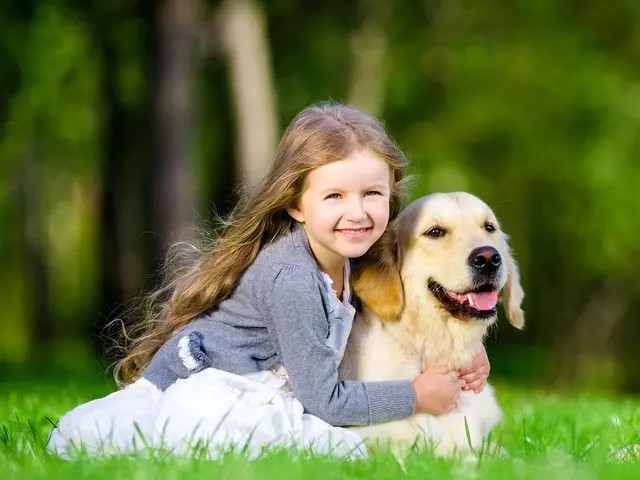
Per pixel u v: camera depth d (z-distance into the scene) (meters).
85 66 14.87
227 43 14.76
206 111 17.12
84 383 10.35
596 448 4.35
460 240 4.56
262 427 3.97
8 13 13.82
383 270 4.62
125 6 14.30
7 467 3.53
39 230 20.94
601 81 17.70
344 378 4.55
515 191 19.11
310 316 4.16
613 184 17.50
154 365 4.39
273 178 4.41
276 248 4.38
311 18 16.78
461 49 18.09
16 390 9.04
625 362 20.89
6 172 19.67
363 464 3.65
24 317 23.41
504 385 14.84
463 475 3.37
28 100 14.63
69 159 18.42
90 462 3.52
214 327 4.35
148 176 13.88
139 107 15.45
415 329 4.63
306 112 4.52
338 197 4.29
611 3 17.84
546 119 18.02
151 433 3.99
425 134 18.53
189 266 4.85
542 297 21.53
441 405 4.41
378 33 17.45
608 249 17.81
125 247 15.97
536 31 17.98
